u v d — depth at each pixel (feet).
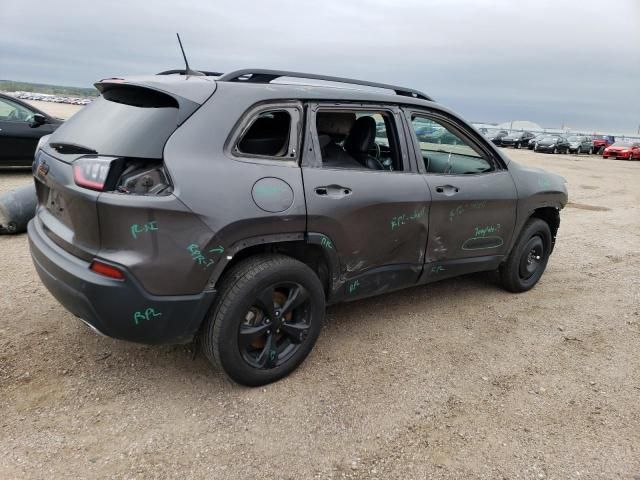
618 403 9.78
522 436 8.60
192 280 7.96
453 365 10.81
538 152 124.98
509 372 10.69
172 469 7.31
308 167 9.43
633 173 70.18
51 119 30.73
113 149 7.94
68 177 7.89
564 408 9.51
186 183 7.75
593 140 146.51
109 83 9.26
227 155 8.39
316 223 9.24
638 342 12.58
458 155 13.07
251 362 9.05
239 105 8.70
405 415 8.95
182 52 10.01
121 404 8.67
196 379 9.53
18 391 8.79
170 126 8.05
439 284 15.81
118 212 7.36
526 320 13.46
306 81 10.28
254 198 8.41
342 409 8.97
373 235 10.43
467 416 9.05
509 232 13.91
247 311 8.64
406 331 12.25
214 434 8.09
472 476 7.59
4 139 28.58
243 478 7.24
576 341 12.41
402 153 11.27
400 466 7.71
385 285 11.31
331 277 10.09
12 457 7.29
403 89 11.88
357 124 11.74
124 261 7.46
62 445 7.61
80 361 9.84
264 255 9.09
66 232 8.34
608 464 8.02
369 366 10.48
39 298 12.45
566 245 22.13
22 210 17.65
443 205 11.71
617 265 19.34
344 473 7.49
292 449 7.89
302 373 10.00
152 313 7.82
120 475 7.13
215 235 7.98
